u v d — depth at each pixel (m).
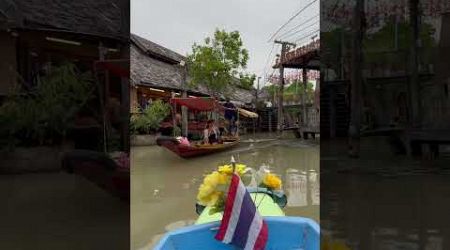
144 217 7.09
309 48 20.73
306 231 3.56
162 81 21.56
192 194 9.08
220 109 20.97
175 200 8.42
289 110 36.78
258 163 14.58
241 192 3.40
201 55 24.91
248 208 3.41
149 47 23.94
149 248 5.61
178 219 7.02
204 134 18.84
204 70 24.77
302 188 9.64
